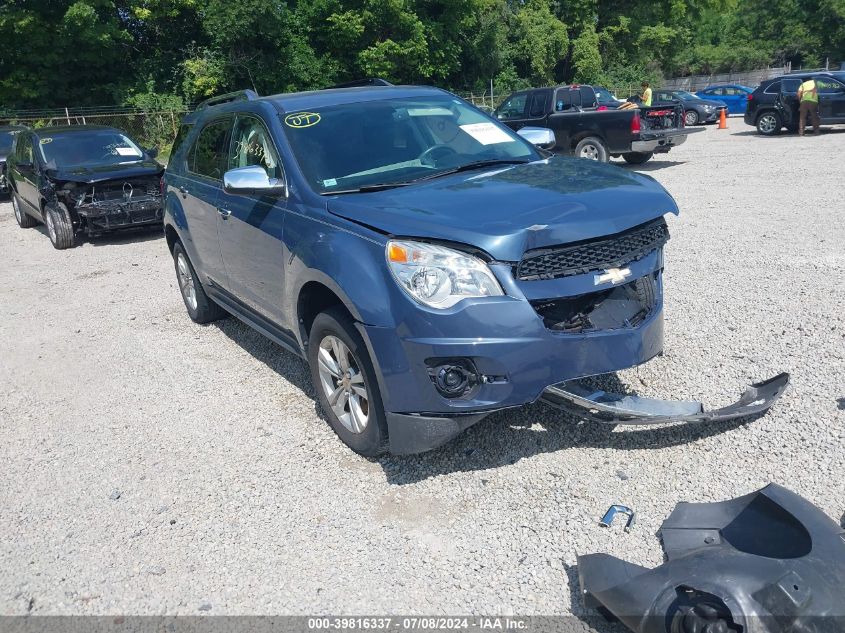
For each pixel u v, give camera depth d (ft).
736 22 231.09
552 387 11.99
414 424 11.76
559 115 51.03
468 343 11.01
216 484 13.10
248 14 115.03
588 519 11.10
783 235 26.81
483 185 13.26
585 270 11.51
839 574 8.36
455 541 10.93
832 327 17.16
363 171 14.52
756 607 7.91
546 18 154.20
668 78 223.30
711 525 10.17
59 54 111.04
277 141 15.24
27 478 13.93
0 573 11.12
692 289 21.20
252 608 9.92
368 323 11.70
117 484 13.42
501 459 12.94
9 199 59.47
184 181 20.18
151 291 26.78
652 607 8.38
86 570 11.02
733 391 14.55
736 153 54.03
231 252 17.13
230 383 17.65
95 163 37.22
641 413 12.51
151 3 113.39
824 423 12.89
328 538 11.28
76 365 19.77
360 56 125.90
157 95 116.37
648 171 48.19
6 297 27.55
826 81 64.23
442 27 134.00
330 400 13.79
